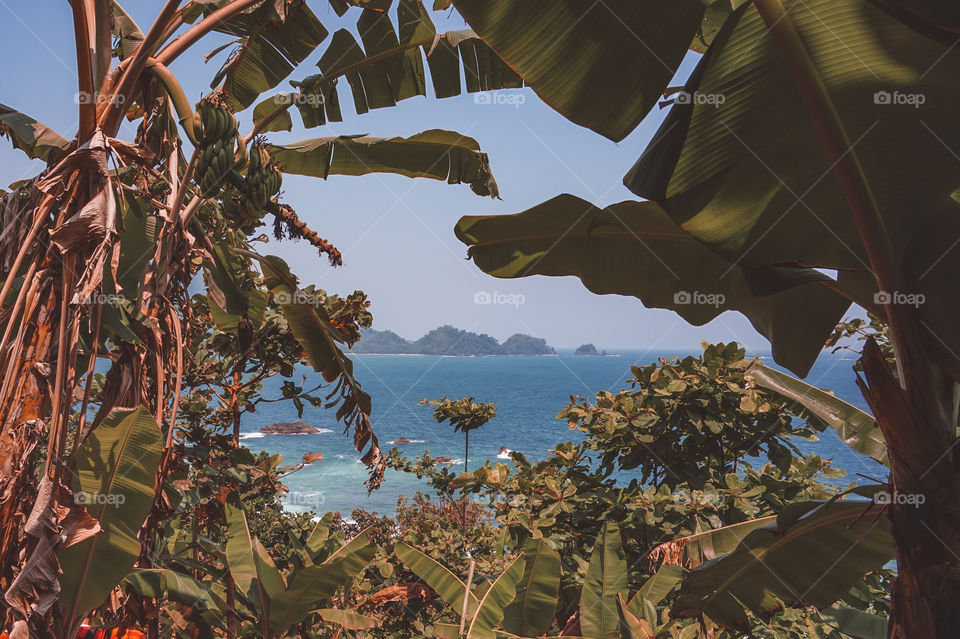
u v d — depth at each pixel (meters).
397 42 4.99
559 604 5.25
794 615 4.26
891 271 1.92
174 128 3.77
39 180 3.11
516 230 3.08
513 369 198.88
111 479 2.96
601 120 2.14
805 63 1.84
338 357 5.71
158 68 3.41
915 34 1.79
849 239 2.13
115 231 2.86
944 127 1.91
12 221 3.16
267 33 4.61
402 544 4.77
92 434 2.88
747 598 3.11
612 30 1.98
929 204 1.96
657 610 4.14
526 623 4.30
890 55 1.86
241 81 4.82
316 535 6.20
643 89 2.08
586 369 179.38
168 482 4.15
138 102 3.88
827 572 2.86
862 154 1.99
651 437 5.16
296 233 4.36
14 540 2.73
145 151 3.11
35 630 2.77
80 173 3.02
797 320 2.96
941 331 1.84
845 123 1.98
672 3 1.96
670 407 5.36
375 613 6.93
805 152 2.06
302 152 5.34
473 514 11.09
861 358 1.98
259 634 5.28
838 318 2.87
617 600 3.58
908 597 1.92
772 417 5.28
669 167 2.00
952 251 1.87
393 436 64.75
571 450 5.79
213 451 5.79
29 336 2.79
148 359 3.44
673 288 3.14
